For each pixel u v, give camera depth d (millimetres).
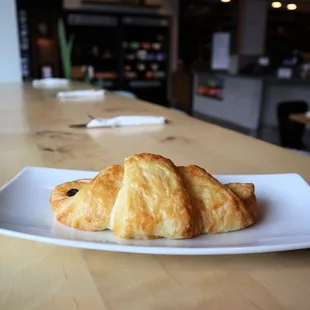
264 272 327
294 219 405
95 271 326
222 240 347
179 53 5961
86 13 5117
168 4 5629
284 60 5441
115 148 734
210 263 340
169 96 5922
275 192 474
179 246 333
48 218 395
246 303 285
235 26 4809
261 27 4770
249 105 4391
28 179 488
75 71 5137
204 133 878
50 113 1140
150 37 5699
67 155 685
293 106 3068
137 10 5527
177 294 295
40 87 1937
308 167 628
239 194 386
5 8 2350
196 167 376
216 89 5113
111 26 5328
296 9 5051
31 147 739
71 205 370
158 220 333
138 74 5754
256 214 395
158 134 863
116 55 5461
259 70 4676
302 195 465
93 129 912
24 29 4738
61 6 4891
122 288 302
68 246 350
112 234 354
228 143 784
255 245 334
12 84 2152
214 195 359
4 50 2410
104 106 1293
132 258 347
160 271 327
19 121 1012
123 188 348
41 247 366
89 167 615
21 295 292
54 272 325
